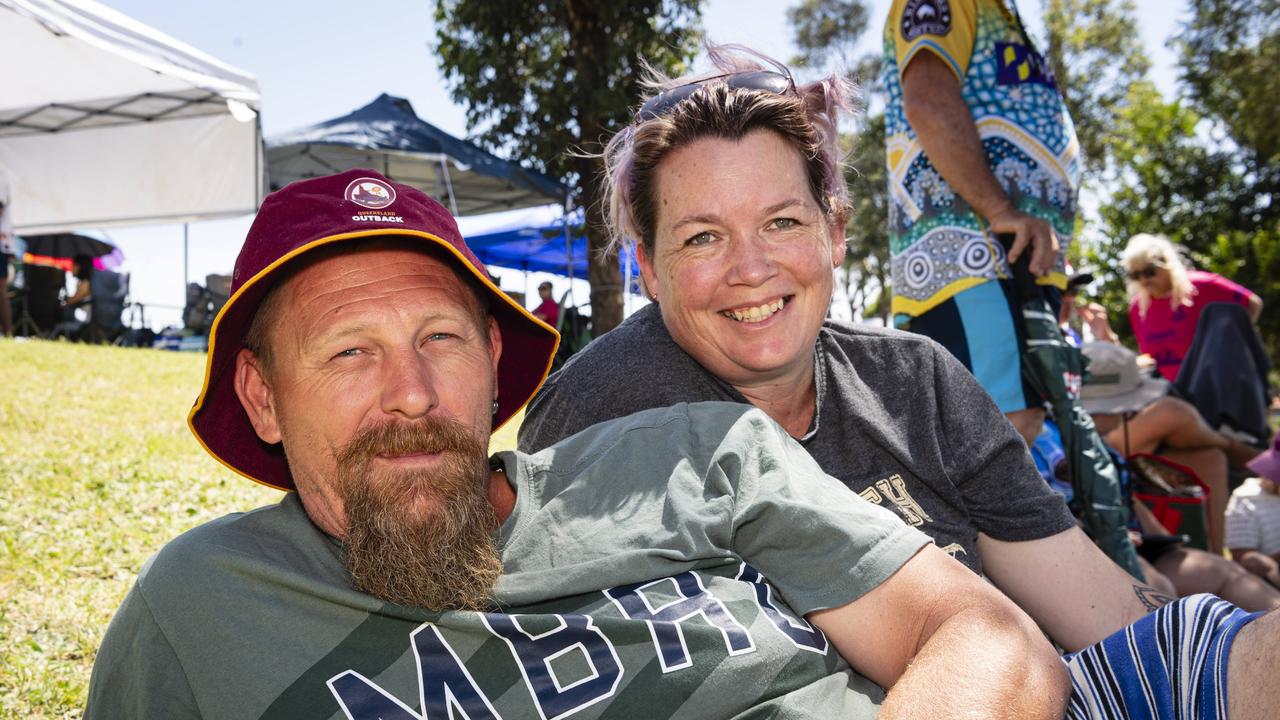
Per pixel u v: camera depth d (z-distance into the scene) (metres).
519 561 1.53
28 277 13.65
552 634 1.40
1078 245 19.97
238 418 1.76
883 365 2.01
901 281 3.04
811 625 1.53
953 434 1.96
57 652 2.55
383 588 1.42
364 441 1.46
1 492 4.18
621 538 1.54
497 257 16.67
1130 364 4.41
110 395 7.29
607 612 1.45
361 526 1.45
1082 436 2.73
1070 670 1.50
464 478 1.49
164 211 10.45
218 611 1.42
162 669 1.40
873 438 1.94
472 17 14.84
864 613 1.50
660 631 1.42
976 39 2.85
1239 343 5.35
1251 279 19.69
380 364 1.51
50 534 3.64
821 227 1.90
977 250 2.81
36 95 9.41
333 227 1.51
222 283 15.63
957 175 2.76
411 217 1.57
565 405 2.08
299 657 1.38
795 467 1.68
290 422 1.54
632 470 1.65
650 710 1.38
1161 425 4.30
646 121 1.94
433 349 1.55
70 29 5.98
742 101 1.85
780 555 1.57
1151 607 1.96
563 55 14.79
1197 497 3.84
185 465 5.11
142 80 9.13
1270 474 4.39
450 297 1.57
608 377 2.05
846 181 2.10
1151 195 22.72
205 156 10.26
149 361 9.86
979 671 1.31
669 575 1.50
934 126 2.77
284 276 1.53
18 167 10.45
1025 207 2.85
